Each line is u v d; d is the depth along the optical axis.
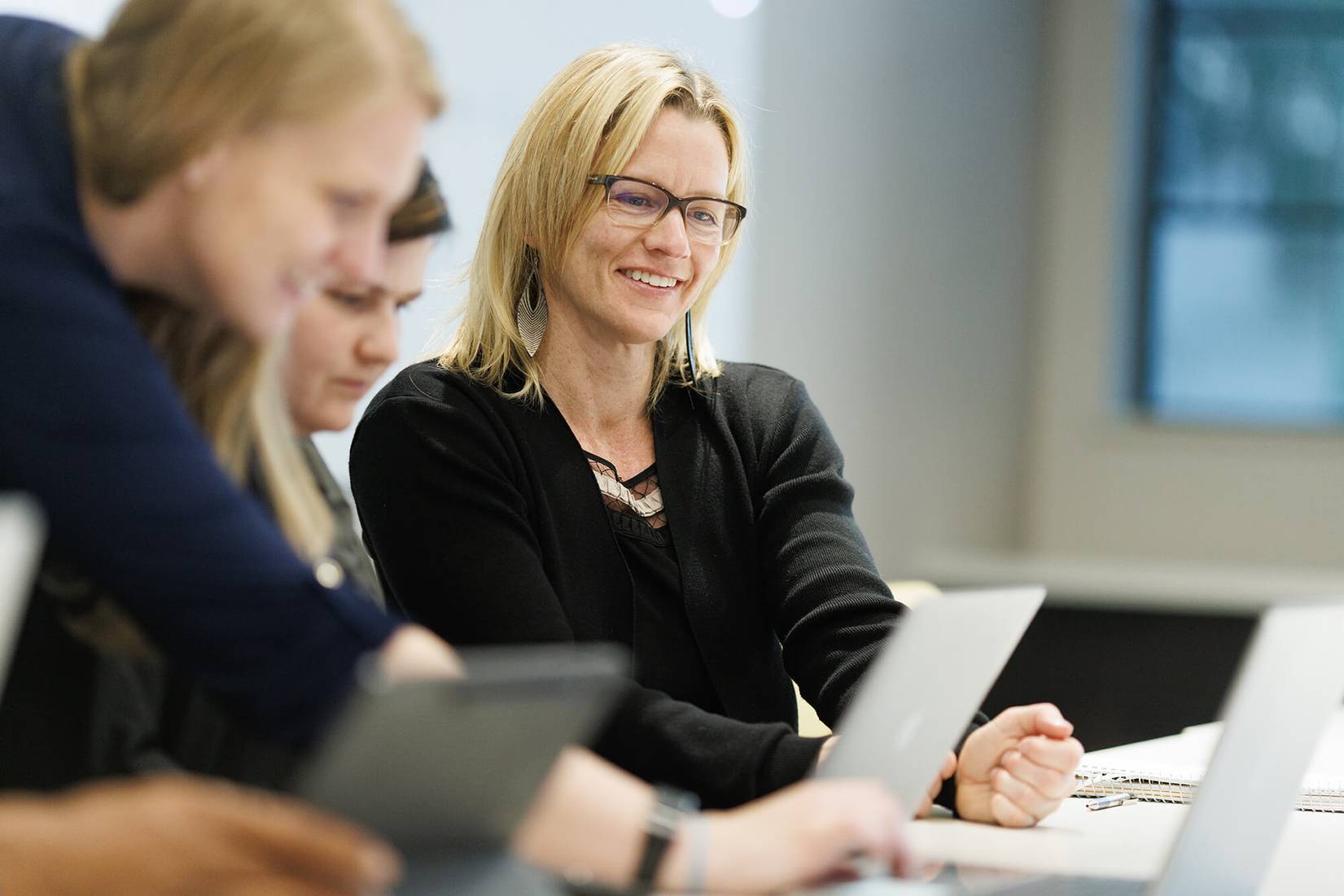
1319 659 1.48
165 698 1.43
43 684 1.37
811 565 2.32
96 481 1.15
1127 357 7.81
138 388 1.19
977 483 7.47
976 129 7.30
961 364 7.31
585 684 1.00
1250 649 1.36
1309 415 7.65
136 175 1.20
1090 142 7.64
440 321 2.48
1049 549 7.80
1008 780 1.81
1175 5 7.66
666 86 2.25
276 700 1.17
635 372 2.35
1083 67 7.63
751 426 2.46
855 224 6.45
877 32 6.51
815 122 6.14
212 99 1.18
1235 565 7.63
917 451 7.03
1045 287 7.73
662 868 1.24
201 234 1.21
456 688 0.94
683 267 2.27
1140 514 7.77
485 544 2.14
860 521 6.62
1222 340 7.72
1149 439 7.72
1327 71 7.54
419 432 2.20
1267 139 7.63
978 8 7.26
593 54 2.31
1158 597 6.28
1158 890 1.38
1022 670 5.89
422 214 1.68
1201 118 7.68
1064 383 7.76
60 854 0.90
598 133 2.23
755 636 2.35
